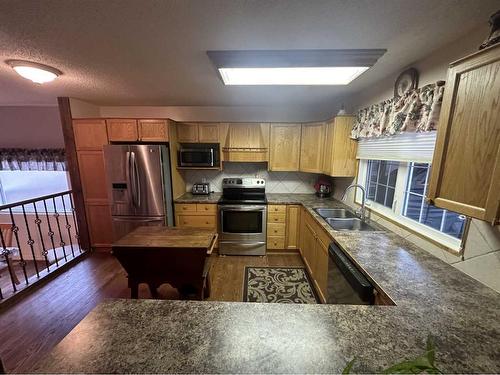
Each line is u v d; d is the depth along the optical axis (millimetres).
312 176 3906
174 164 3484
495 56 844
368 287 1253
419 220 1838
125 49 1634
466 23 1259
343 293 1570
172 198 3455
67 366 727
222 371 708
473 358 768
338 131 2754
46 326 2061
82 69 2033
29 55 1736
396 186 2092
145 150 3102
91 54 1719
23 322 2105
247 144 3559
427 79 1662
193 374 697
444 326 910
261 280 2826
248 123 3514
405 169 1971
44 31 1384
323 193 3582
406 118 1695
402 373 542
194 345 807
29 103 4047
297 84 2277
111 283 2738
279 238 3484
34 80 2092
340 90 2684
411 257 1525
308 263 2918
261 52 1659
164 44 1558
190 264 2068
